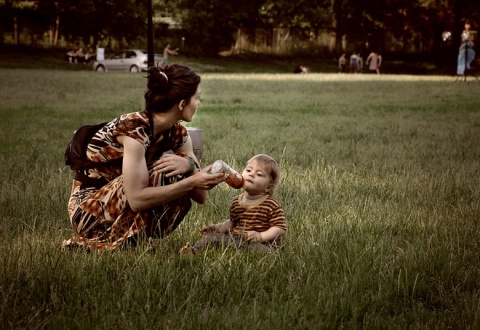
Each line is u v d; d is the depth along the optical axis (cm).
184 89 416
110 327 323
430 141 1085
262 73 4534
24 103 1684
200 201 452
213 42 5662
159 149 437
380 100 2050
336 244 459
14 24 5369
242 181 434
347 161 866
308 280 380
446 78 3984
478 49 5531
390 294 375
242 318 336
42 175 683
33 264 402
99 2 5400
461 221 540
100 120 1315
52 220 523
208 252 437
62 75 3434
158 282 381
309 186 677
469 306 355
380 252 446
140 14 5588
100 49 4556
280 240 455
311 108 1730
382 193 657
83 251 424
